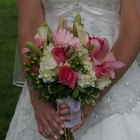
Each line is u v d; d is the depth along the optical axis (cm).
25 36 358
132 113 354
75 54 315
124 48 340
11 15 1137
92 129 352
